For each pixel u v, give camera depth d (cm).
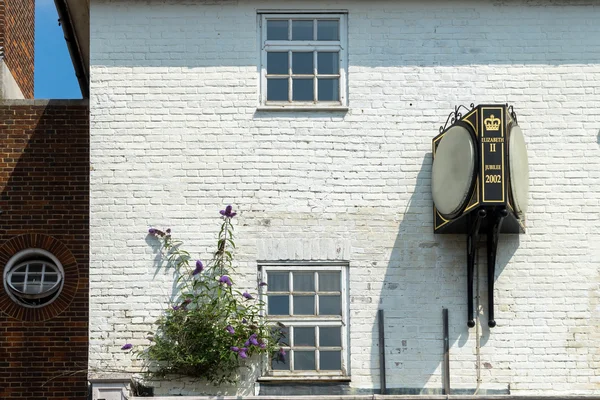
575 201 1822
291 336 1777
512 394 1761
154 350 1741
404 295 1789
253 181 1809
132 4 1853
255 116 1827
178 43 1847
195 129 1822
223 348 1734
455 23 1864
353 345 1773
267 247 1792
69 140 2070
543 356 1778
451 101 1842
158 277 1781
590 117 1847
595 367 1778
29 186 2050
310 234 1800
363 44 1855
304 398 1680
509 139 1686
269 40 1855
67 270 2033
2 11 2155
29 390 1992
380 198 1812
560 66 1859
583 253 1806
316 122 1828
